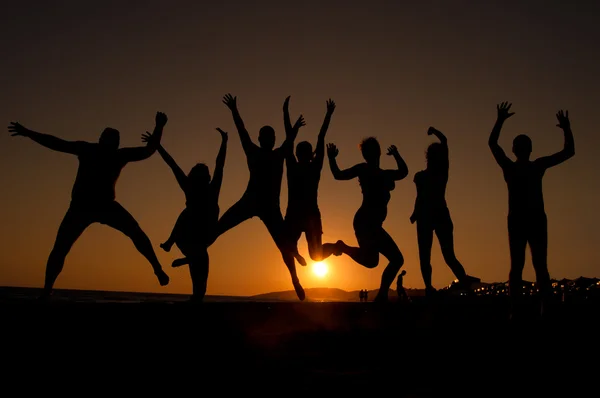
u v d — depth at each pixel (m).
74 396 6.14
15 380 6.60
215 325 8.01
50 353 6.85
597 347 8.21
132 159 8.72
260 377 6.89
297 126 9.92
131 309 7.37
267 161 9.78
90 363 7.02
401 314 9.45
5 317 6.71
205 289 9.31
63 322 6.95
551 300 8.75
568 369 7.54
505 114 9.11
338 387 6.54
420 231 10.27
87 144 8.55
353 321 9.22
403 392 6.41
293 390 6.40
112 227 8.61
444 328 9.52
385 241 9.98
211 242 9.48
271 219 9.71
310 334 8.97
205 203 9.44
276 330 8.63
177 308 7.71
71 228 8.30
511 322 8.90
